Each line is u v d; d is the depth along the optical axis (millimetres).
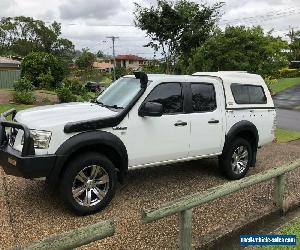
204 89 6348
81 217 4984
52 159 4660
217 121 6418
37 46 80188
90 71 59625
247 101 7059
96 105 5805
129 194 5902
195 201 3998
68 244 3020
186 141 6023
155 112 5270
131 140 5375
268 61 14172
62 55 83438
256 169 7906
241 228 4848
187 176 6953
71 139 4789
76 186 4953
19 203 5363
